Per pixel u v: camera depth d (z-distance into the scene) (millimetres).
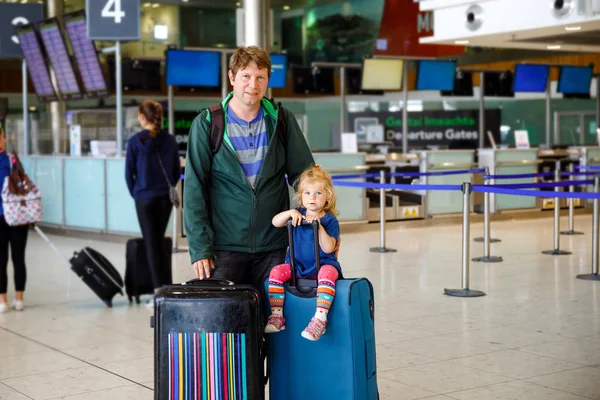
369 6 24391
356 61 25047
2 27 14734
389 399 4539
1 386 4984
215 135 3725
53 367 5402
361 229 13375
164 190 7266
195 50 13195
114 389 4887
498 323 6473
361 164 13383
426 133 21328
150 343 6031
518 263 9672
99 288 7355
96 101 21359
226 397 3377
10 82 23297
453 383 4832
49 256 10906
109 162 12281
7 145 15328
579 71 16875
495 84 16094
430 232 13039
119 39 11750
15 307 7340
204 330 3375
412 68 22719
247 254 3793
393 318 6703
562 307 7102
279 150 3811
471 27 10930
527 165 15195
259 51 3672
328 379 3576
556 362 5281
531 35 10867
